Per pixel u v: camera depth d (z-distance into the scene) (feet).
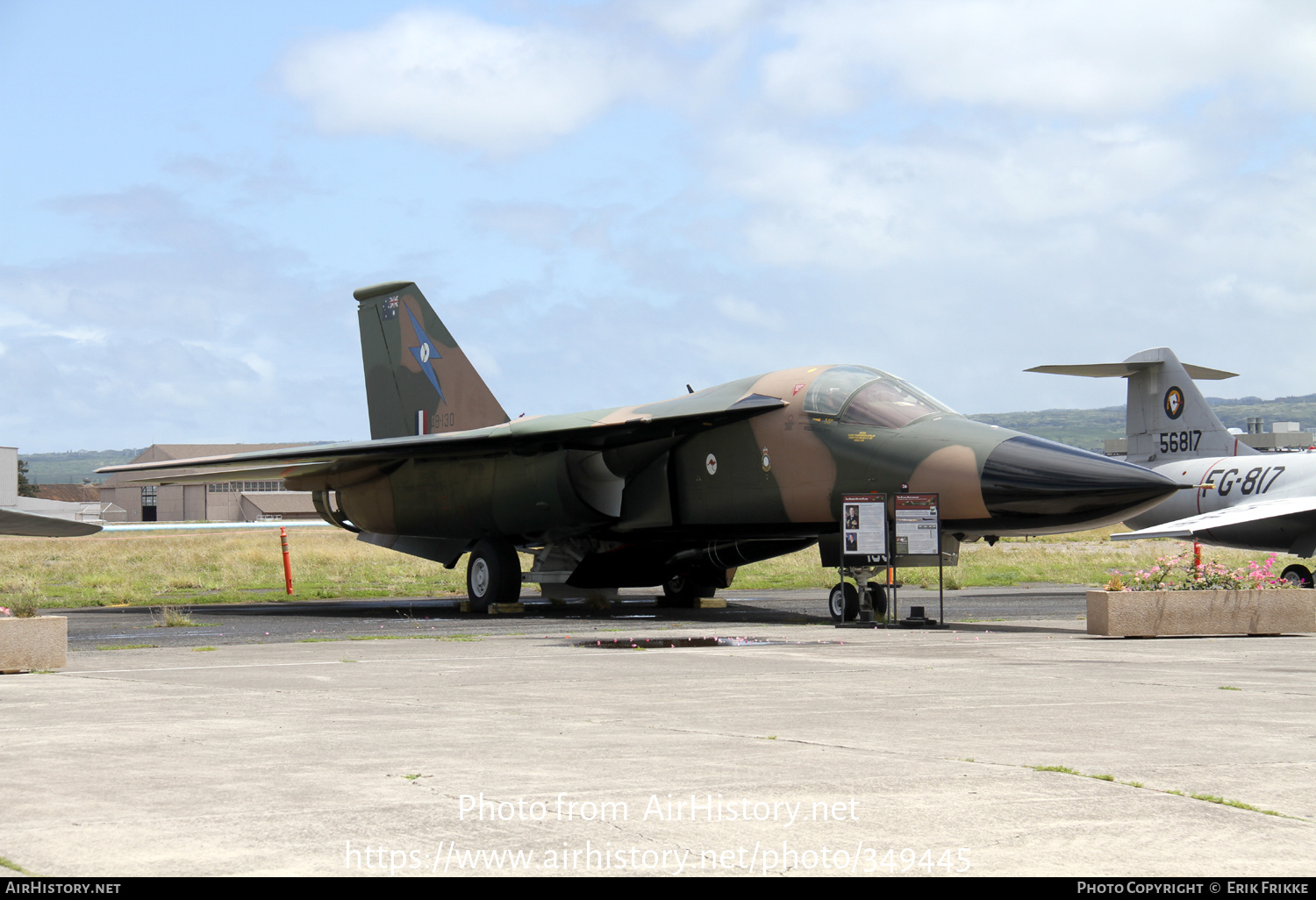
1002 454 50.29
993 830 14.98
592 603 72.69
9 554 173.68
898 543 50.34
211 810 15.98
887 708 25.82
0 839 14.42
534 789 17.25
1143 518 103.04
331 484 78.33
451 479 70.59
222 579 108.68
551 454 65.05
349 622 58.13
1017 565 120.16
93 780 17.97
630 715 24.85
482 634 49.08
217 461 69.46
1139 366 105.91
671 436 61.93
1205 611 45.29
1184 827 15.07
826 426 56.24
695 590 71.97
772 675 32.35
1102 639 44.37
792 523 58.34
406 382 85.25
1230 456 98.48
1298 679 31.22
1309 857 13.79
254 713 25.25
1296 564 86.12
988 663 35.53
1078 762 19.31
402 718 24.38
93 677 32.73
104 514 403.54
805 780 17.92
